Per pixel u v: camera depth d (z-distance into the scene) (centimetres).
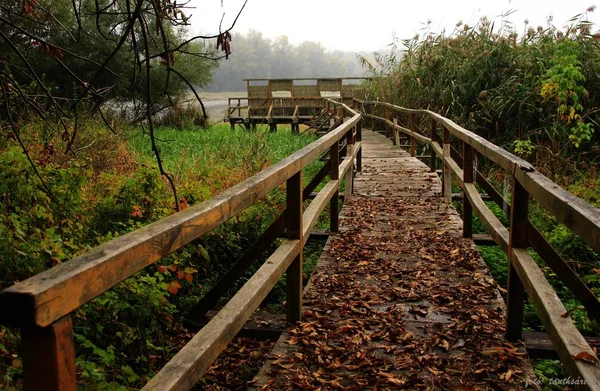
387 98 1745
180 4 333
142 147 1409
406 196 835
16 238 364
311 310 412
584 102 1121
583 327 458
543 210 744
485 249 679
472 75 1282
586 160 1045
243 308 276
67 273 142
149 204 552
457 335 362
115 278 160
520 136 1141
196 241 554
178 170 1003
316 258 688
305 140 1752
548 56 1188
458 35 1445
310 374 317
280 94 3672
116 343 380
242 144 1320
